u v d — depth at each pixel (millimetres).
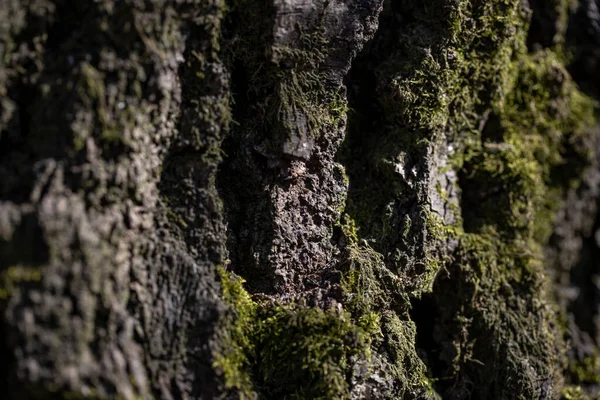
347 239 504
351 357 484
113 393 446
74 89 449
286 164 489
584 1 598
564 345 568
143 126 460
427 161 513
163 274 465
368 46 521
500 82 537
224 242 479
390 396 492
